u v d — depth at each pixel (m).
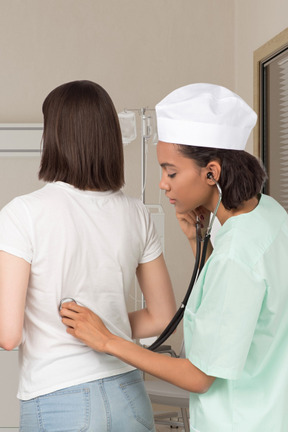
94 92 1.47
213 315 1.23
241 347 1.22
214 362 1.22
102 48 4.97
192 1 5.04
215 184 1.32
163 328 1.64
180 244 5.01
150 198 5.00
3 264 1.35
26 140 4.89
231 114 1.29
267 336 1.28
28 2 4.92
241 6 4.90
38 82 4.92
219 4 5.05
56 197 1.42
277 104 4.29
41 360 1.39
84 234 1.43
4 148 4.89
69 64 4.95
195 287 1.34
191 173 1.31
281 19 4.10
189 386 1.27
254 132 4.54
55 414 1.38
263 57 4.36
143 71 5.00
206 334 1.23
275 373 1.29
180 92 1.35
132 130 4.30
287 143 4.14
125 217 1.51
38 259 1.38
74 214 1.42
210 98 1.30
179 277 5.01
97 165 1.46
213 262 1.26
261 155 4.50
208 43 5.05
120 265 1.48
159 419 4.43
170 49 5.02
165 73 5.02
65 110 1.45
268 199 1.39
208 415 1.30
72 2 4.95
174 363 1.29
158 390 3.47
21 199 1.39
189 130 1.29
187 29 5.03
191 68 5.04
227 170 1.30
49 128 1.46
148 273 1.61
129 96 4.99
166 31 5.02
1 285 1.35
